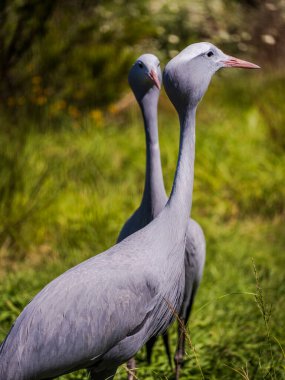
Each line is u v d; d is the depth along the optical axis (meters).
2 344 5.20
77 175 12.60
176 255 5.41
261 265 10.51
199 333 8.22
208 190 13.26
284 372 6.71
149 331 5.52
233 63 5.40
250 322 8.59
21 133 13.67
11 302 8.65
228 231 11.82
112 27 18.17
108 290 5.17
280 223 12.44
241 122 16.06
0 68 16.11
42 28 16.31
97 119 16.06
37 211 11.19
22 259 10.73
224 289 9.51
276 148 14.59
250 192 13.13
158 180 6.34
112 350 5.35
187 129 5.33
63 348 5.11
